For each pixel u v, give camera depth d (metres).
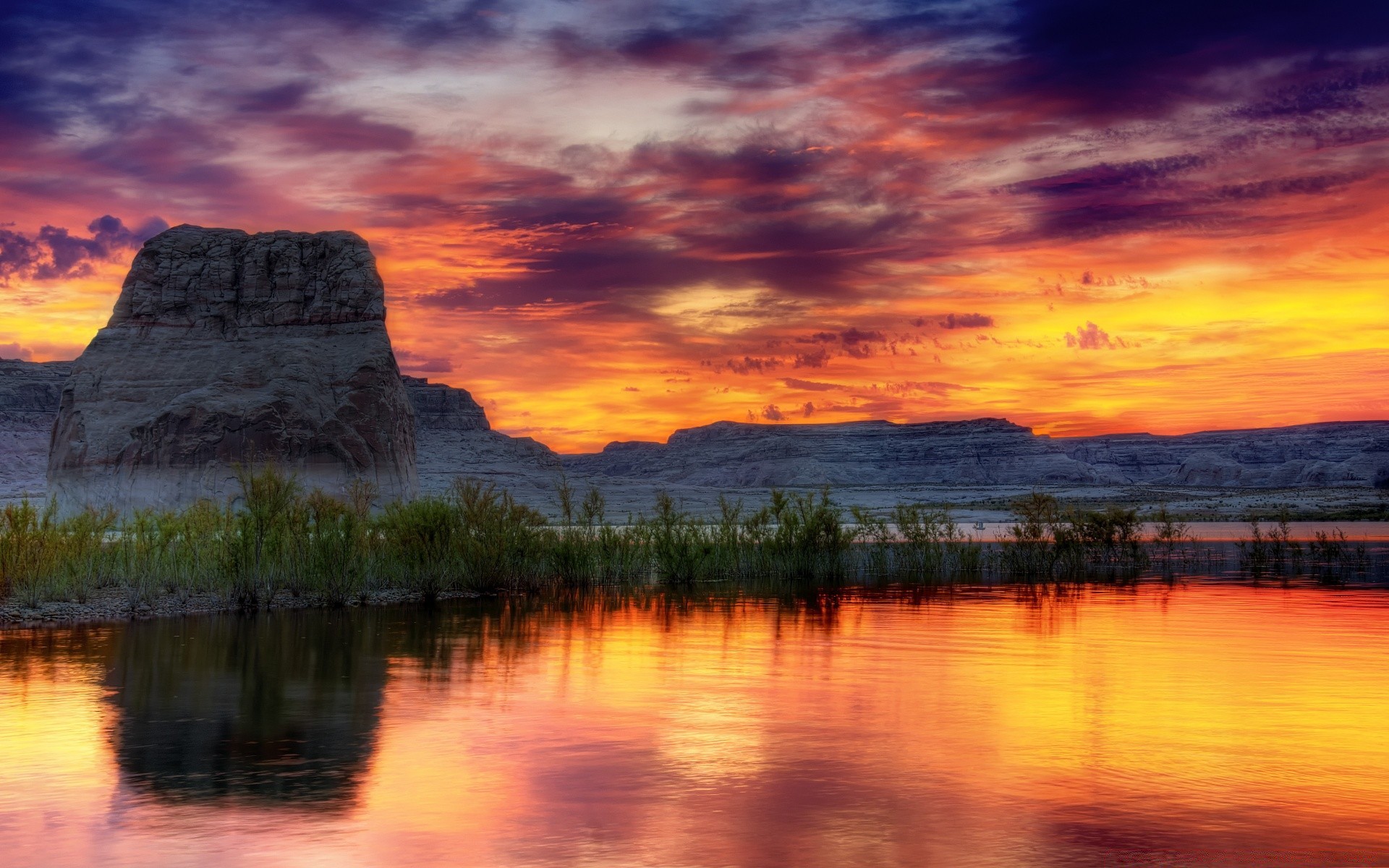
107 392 141.38
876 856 9.53
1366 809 11.02
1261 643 23.25
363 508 38.28
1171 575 45.34
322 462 138.88
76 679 18.38
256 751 13.27
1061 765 12.77
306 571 33.06
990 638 24.17
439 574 36.12
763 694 17.16
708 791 11.59
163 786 11.64
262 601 31.62
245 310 154.12
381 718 15.27
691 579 41.62
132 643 23.06
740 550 45.56
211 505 38.19
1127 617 28.56
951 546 51.97
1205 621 27.64
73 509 131.38
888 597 35.06
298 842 9.82
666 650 22.12
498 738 14.03
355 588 33.56
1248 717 15.48
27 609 28.95
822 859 9.44
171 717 15.27
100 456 134.75
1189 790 11.70
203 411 136.00
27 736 13.98
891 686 17.94
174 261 154.12
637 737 14.10
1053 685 18.03
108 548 36.47
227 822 10.38
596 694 17.16
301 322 155.00
